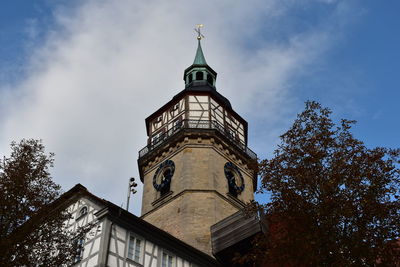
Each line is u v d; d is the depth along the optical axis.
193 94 42.06
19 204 17.44
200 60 50.72
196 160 36.75
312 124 17.91
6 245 16.06
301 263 15.24
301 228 15.53
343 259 14.50
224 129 40.53
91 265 21.25
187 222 32.53
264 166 17.91
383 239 14.80
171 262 24.69
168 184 36.84
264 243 17.09
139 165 40.59
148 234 24.23
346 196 15.59
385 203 15.28
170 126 41.44
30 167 18.64
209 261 27.06
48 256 17.59
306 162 16.77
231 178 38.19
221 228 30.30
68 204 21.33
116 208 23.25
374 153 16.31
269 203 17.12
